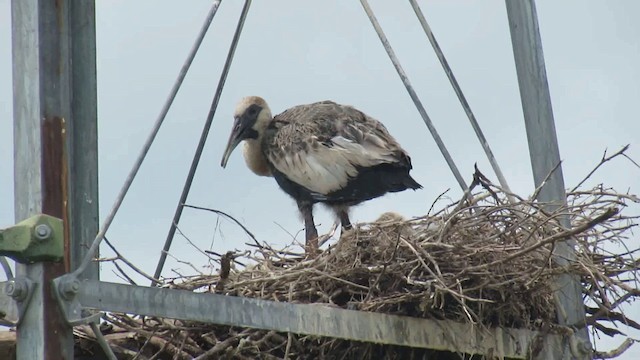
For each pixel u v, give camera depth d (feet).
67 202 32.50
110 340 39.34
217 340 39.58
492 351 42.19
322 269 42.78
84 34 40.98
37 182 32.09
